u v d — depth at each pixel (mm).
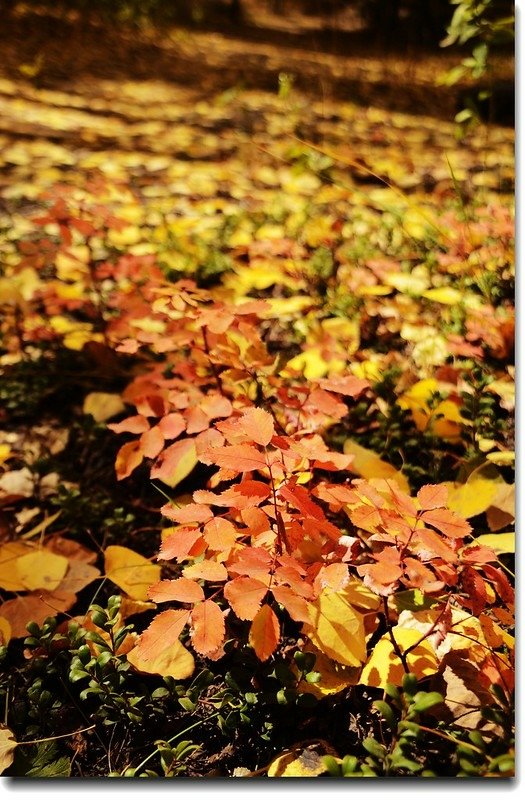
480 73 1052
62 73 2742
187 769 630
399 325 1007
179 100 2553
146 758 633
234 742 645
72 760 640
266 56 3721
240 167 1727
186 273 1090
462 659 641
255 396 844
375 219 1356
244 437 641
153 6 3852
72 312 1092
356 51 3852
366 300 1050
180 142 1942
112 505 824
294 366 877
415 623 658
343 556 632
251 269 1027
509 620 622
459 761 578
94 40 3410
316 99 2648
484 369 917
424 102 2670
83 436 897
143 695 657
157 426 734
